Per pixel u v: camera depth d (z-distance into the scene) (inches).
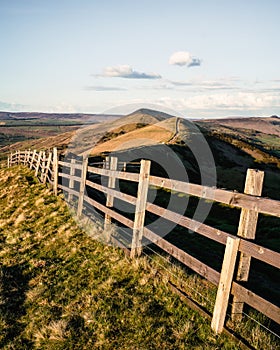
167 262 271.7
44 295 247.9
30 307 237.0
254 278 305.3
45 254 326.3
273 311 150.9
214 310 184.7
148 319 201.5
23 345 200.1
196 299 214.4
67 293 248.7
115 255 295.7
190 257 211.9
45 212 462.3
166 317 203.3
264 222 531.2
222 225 520.7
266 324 193.0
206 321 192.5
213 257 349.7
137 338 189.3
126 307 217.5
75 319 213.9
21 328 215.8
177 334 187.0
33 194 580.7
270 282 298.4
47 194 556.7
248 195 167.8
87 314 215.8
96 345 190.5
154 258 279.4
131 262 274.7
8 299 245.9
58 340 197.6
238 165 1812.3
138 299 223.8
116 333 196.7
